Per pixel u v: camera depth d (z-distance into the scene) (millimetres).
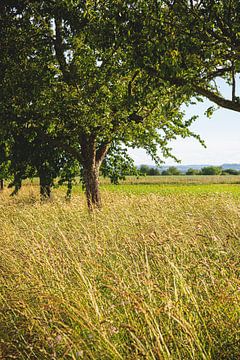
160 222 9578
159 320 4656
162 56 9875
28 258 6887
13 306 5625
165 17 10219
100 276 6094
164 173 121188
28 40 15586
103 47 11078
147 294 5020
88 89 14797
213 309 4613
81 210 14039
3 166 20391
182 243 7230
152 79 11039
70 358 4488
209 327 4441
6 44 15586
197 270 5793
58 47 15766
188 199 15008
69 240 8773
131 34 10117
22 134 17156
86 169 17078
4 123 15406
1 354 4840
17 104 15070
